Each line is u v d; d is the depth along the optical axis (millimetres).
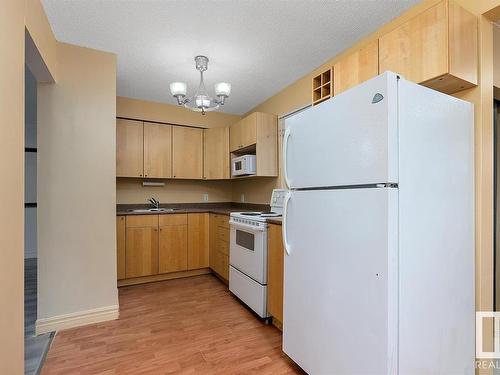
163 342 1974
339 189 1336
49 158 2141
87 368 1669
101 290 2311
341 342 1305
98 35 2162
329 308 1383
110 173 2346
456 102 1388
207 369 1666
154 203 3900
